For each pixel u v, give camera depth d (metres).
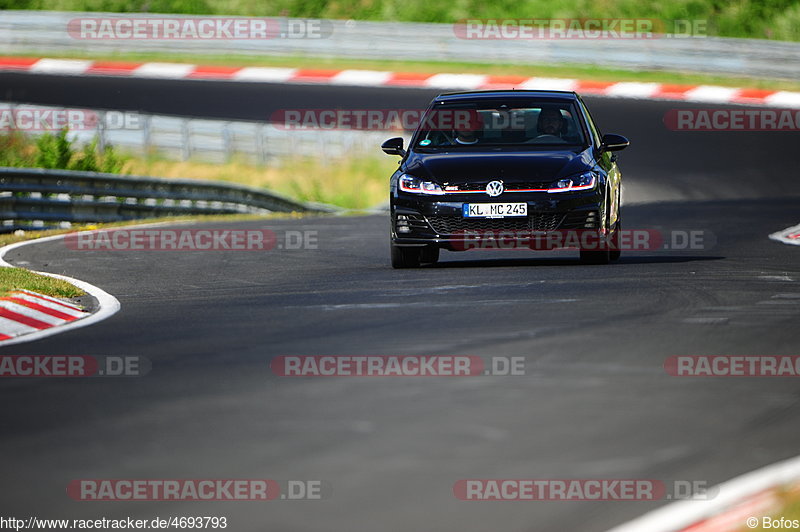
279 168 95.88
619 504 14.22
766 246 47.53
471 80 118.94
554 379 21.11
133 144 95.19
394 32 129.12
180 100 114.06
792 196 85.38
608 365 22.31
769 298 31.12
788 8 142.62
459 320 27.88
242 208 79.94
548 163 39.00
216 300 33.59
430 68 126.38
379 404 19.36
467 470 15.54
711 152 98.06
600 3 141.62
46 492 15.04
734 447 16.66
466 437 17.17
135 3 149.00
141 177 71.38
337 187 94.50
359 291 34.22
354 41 130.38
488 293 32.72
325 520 13.69
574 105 42.22
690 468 15.66
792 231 53.97
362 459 16.08
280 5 146.88
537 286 34.09
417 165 39.88
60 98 114.50
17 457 16.66
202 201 78.25
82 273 42.12
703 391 20.22
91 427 18.34
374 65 128.50
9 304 31.05
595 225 38.56
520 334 25.73
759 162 95.31
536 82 117.31
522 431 17.50
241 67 126.56
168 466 15.98
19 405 20.20
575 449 16.53
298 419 18.44
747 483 14.93
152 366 23.25
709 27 139.38
